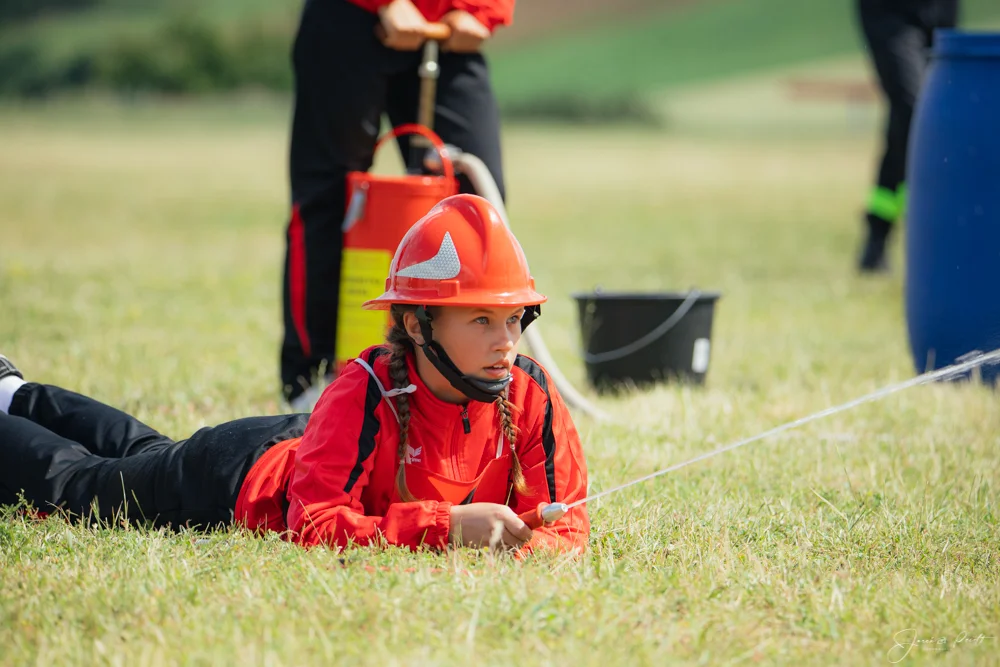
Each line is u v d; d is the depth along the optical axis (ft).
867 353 85.56
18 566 35.58
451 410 37.73
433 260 35.70
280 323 98.02
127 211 218.79
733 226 214.07
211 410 62.54
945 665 30.04
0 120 565.53
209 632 30.17
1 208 214.28
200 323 96.63
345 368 38.63
